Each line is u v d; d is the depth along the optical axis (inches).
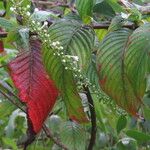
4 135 61.9
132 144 44.8
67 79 29.1
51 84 29.8
